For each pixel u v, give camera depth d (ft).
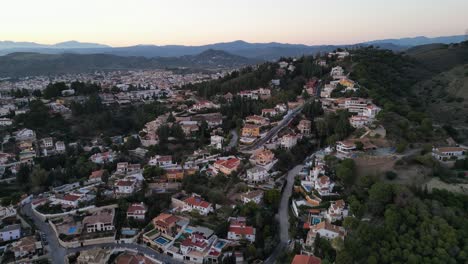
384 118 626.64
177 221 452.35
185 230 436.35
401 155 519.60
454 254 348.59
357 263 341.41
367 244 360.07
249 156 621.31
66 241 419.74
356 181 481.46
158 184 548.31
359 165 510.17
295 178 547.90
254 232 418.92
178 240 422.00
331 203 441.68
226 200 499.92
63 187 567.59
